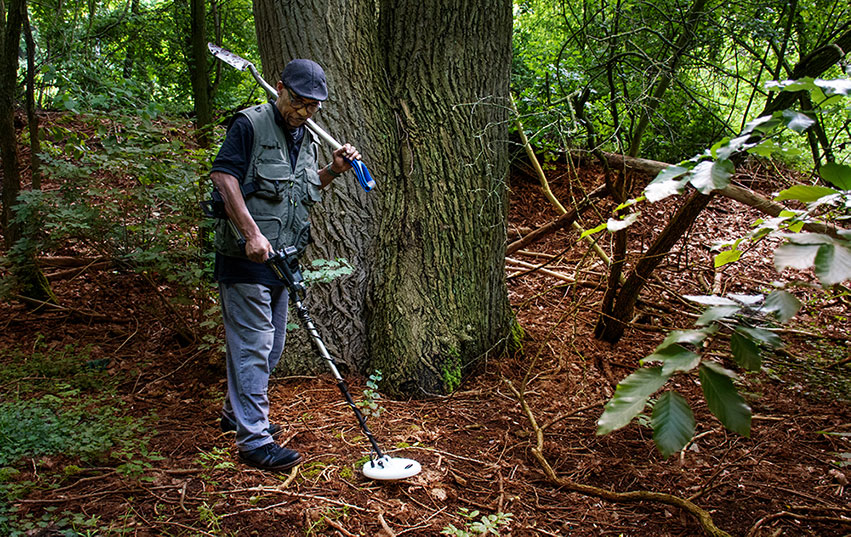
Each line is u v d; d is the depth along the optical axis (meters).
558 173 7.50
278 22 3.63
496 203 3.85
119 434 2.92
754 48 5.73
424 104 3.72
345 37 3.67
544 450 3.03
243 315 2.71
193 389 3.62
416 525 2.39
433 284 3.68
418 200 3.71
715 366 1.14
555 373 3.94
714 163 1.17
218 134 4.22
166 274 3.81
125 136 4.08
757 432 3.25
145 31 8.85
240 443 2.73
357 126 3.72
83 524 2.27
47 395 3.26
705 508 2.58
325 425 3.16
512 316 4.20
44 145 4.45
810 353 4.32
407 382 3.55
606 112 5.74
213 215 2.67
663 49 4.74
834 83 1.18
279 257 2.70
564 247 6.50
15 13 4.38
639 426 3.28
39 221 4.20
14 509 2.33
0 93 4.47
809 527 2.46
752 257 6.05
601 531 2.43
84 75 5.58
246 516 2.40
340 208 3.71
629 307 4.26
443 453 2.95
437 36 3.68
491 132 3.82
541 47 7.31
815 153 4.29
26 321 4.48
